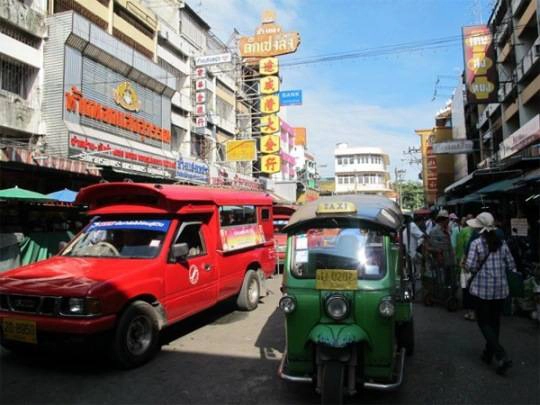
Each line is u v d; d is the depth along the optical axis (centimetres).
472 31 2078
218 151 2992
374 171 7669
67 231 1295
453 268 837
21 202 1298
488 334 509
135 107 1944
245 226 845
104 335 496
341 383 372
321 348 392
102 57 1719
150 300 563
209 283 687
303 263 443
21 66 1495
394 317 416
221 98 3105
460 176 3559
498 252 516
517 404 420
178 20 2573
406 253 656
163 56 2344
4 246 1073
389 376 404
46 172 1374
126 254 595
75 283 490
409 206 7738
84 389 456
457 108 3356
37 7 1545
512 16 2281
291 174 5056
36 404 419
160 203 632
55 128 1511
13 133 1445
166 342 624
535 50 1852
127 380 480
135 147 1891
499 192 1254
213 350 586
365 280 414
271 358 554
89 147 1588
